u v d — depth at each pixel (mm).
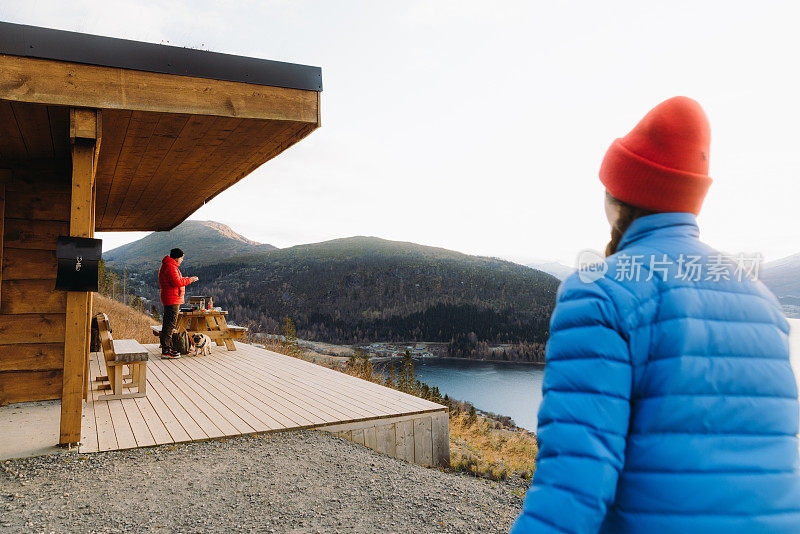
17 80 3680
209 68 4262
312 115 4637
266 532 2910
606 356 830
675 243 923
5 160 5457
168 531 2846
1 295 5402
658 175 942
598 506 770
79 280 4094
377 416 5219
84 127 3902
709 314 850
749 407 829
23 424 4711
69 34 3809
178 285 9258
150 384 6859
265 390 6535
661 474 805
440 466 5523
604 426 799
